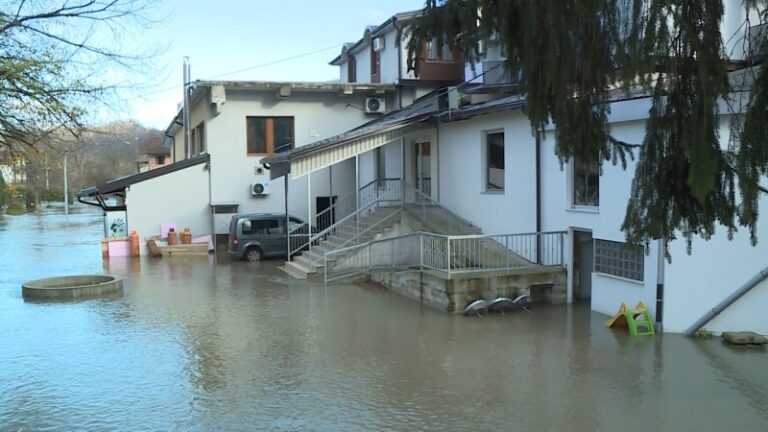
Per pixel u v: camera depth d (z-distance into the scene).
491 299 12.38
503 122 14.77
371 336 10.38
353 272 16.12
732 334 9.83
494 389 7.70
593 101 5.05
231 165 22.66
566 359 8.95
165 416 6.93
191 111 27.36
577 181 12.66
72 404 7.33
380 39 23.89
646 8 4.42
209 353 9.46
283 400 7.39
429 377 8.19
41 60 7.18
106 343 10.07
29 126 7.62
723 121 4.68
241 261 20.22
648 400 7.29
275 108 22.92
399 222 17.47
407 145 19.66
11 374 8.49
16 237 32.12
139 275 17.45
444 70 22.83
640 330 10.48
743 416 6.79
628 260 11.23
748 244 10.01
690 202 4.77
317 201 23.31
